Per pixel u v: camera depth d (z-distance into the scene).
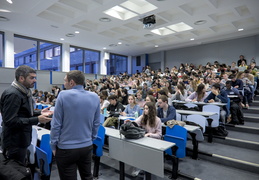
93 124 1.58
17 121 1.45
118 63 14.03
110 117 3.21
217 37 9.74
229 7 5.92
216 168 2.59
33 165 1.97
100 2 5.39
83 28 7.69
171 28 8.22
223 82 5.73
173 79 7.26
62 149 1.39
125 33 8.62
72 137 1.40
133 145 1.99
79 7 5.74
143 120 2.54
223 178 2.31
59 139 1.41
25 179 1.42
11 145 1.54
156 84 6.91
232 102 4.07
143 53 13.64
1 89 7.49
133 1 5.86
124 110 4.04
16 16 6.27
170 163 2.77
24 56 8.70
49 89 9.16
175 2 5.41
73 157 1.39
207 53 11.02
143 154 1.90
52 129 1.37
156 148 1.79
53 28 7.55
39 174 1.95
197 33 9.25
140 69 14.12
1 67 7.48
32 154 1.92
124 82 10.17
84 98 1.47
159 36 9.15
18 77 1.56
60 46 10.16
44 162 1.82
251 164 2.46
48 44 9.66
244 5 6.04
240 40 9.73
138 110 3.81
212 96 4.18
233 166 2.60
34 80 1.63
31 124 1.54
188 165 2.68
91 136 1.56
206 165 2.68
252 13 6.46
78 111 1.41
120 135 2.14
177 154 2.28
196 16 6.59
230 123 3.98
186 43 10.91
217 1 5.92
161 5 5.57
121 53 13.54
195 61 11.52
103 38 9.16
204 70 9.21
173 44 11.23
